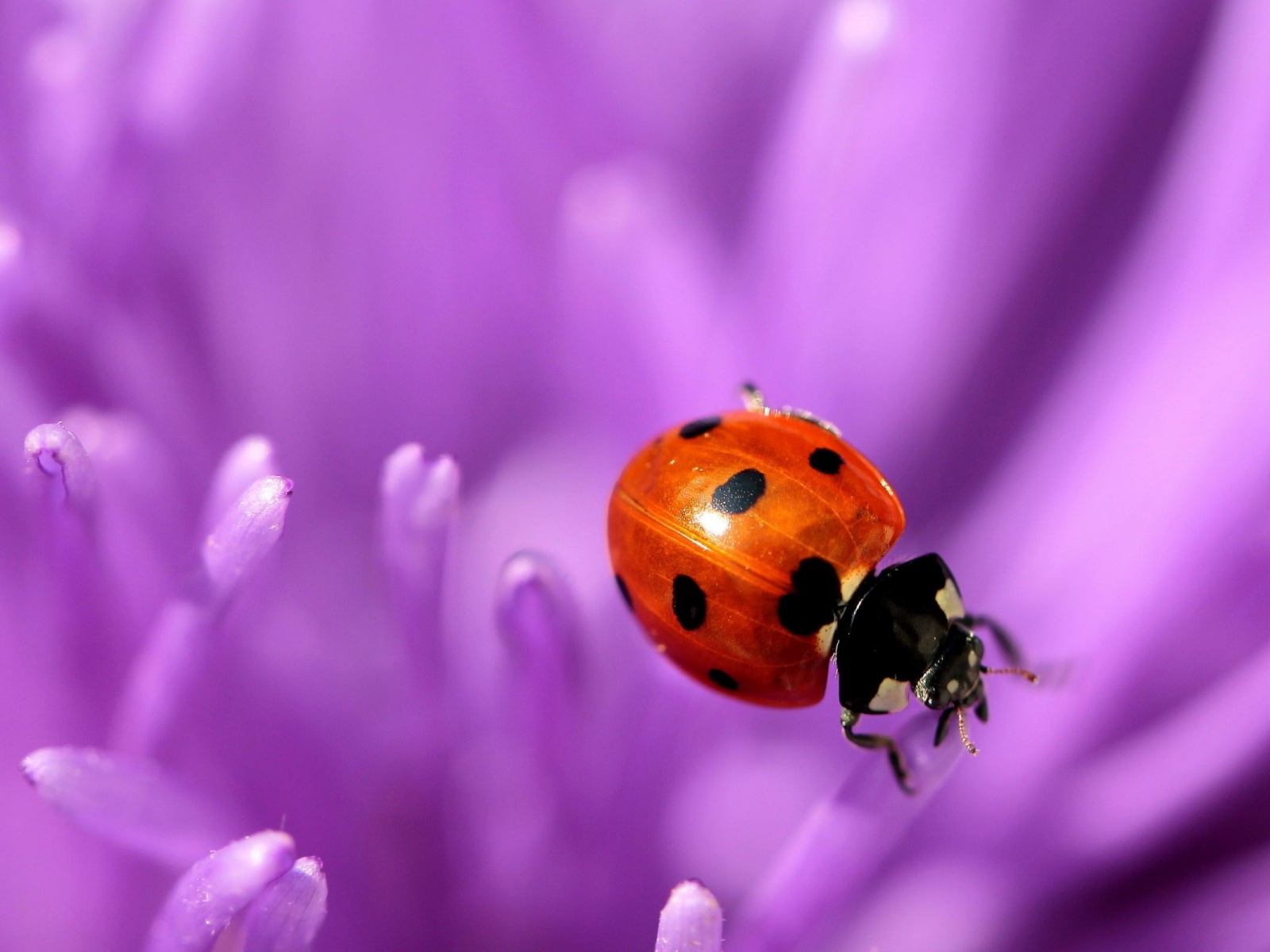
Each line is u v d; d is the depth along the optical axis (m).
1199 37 0.09
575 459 0.09
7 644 0.09
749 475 0.08
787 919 0.08
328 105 0.09
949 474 0.09
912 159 0.09
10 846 0.09
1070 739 0.09
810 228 0.09
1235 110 0.09
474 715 0.09
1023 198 0.09
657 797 0.09
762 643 0.08
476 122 0.09
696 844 0.09
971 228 0.09
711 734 0.09
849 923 0.09
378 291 0.09
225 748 0.09
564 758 0.09
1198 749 0.09
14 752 0.09
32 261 0.09
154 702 0.08
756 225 0.09
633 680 0.09
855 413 0.09
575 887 0.09
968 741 0.08
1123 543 0.09
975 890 0.09
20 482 0.09
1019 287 0.09
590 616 0.09
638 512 0.08
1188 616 0.09
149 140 0.09
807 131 0.09
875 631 0.08
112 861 0.09
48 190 0.09
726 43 0.09
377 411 0.09
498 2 0.09
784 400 0.09
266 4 0.09
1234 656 0.09
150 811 0.08
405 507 0.08
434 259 0.09
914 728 0.08
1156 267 0.09
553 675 0.08
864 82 0.09
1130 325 0.09
